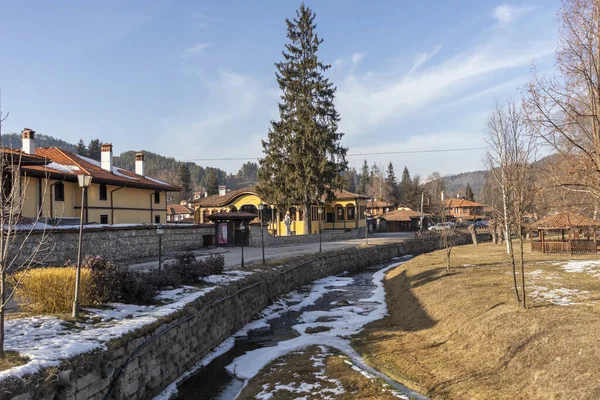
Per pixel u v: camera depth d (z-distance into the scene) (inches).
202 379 430.0
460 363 411.2
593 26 374.9
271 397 368.2
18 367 243.1
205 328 511.2
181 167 4281.5
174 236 1112.8
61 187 1115.9
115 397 311.9
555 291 566.3
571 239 1141.1
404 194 3814.0
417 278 896.3
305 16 1689.2
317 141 1593.3
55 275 397.7
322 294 923.4
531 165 499.2
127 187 1400.1
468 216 3233.3
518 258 1032.8
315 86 1649.9
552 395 303.4
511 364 370.6
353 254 1409.9
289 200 1622.8
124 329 349.7
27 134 1114.1
